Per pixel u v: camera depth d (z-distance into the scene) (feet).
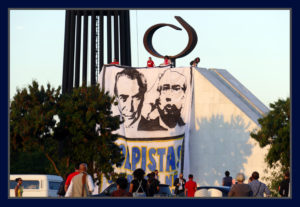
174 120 268.82
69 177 109.50
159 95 272.72
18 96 218.79
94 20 371.97
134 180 106.11
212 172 263.29
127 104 276.21
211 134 265.13
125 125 274.36
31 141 214.90
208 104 267.39
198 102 269.03
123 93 277.44
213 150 263.90
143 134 271.28
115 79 279.90
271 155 211.00
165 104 271.08
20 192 181.37
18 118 216.95
